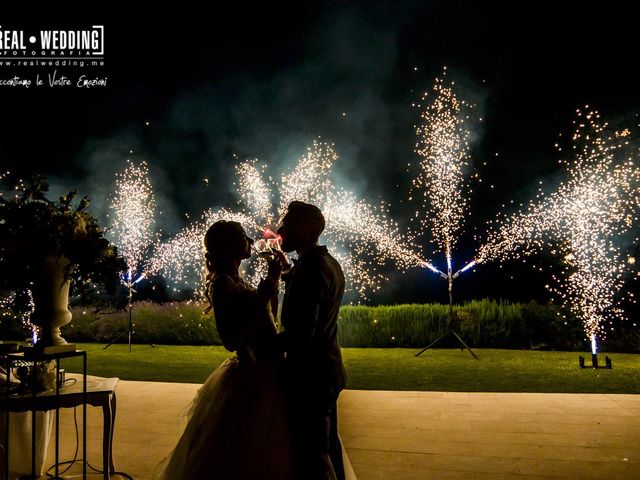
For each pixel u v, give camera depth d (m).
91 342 12.63
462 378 7.16
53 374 3.34
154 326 12.20
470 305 10.70
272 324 2.73
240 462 2.46
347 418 5.08
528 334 10.21
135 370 8.31
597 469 3.71
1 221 3.27
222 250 2.76
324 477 2.39
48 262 3.34
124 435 4.63
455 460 3.93
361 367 8.13
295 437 2.44
